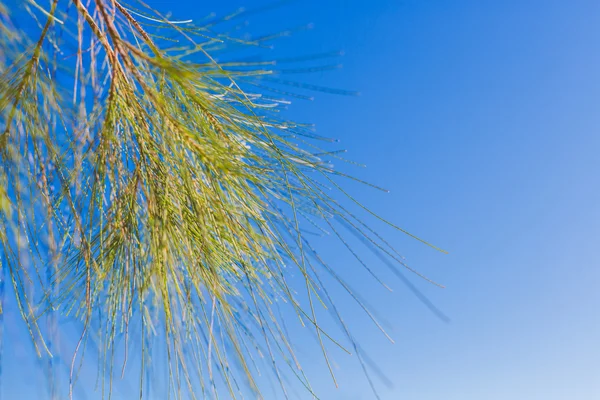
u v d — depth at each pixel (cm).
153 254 120
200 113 126
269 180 126
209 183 127
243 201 127
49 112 104
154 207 122
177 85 124
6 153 99
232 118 127
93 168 113
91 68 108
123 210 124
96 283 123
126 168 122
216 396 104
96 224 116
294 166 122
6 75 97
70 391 77
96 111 110
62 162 110
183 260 126
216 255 129
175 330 112
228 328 110
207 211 124
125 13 118
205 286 121
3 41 90
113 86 116
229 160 119
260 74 109
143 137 122
